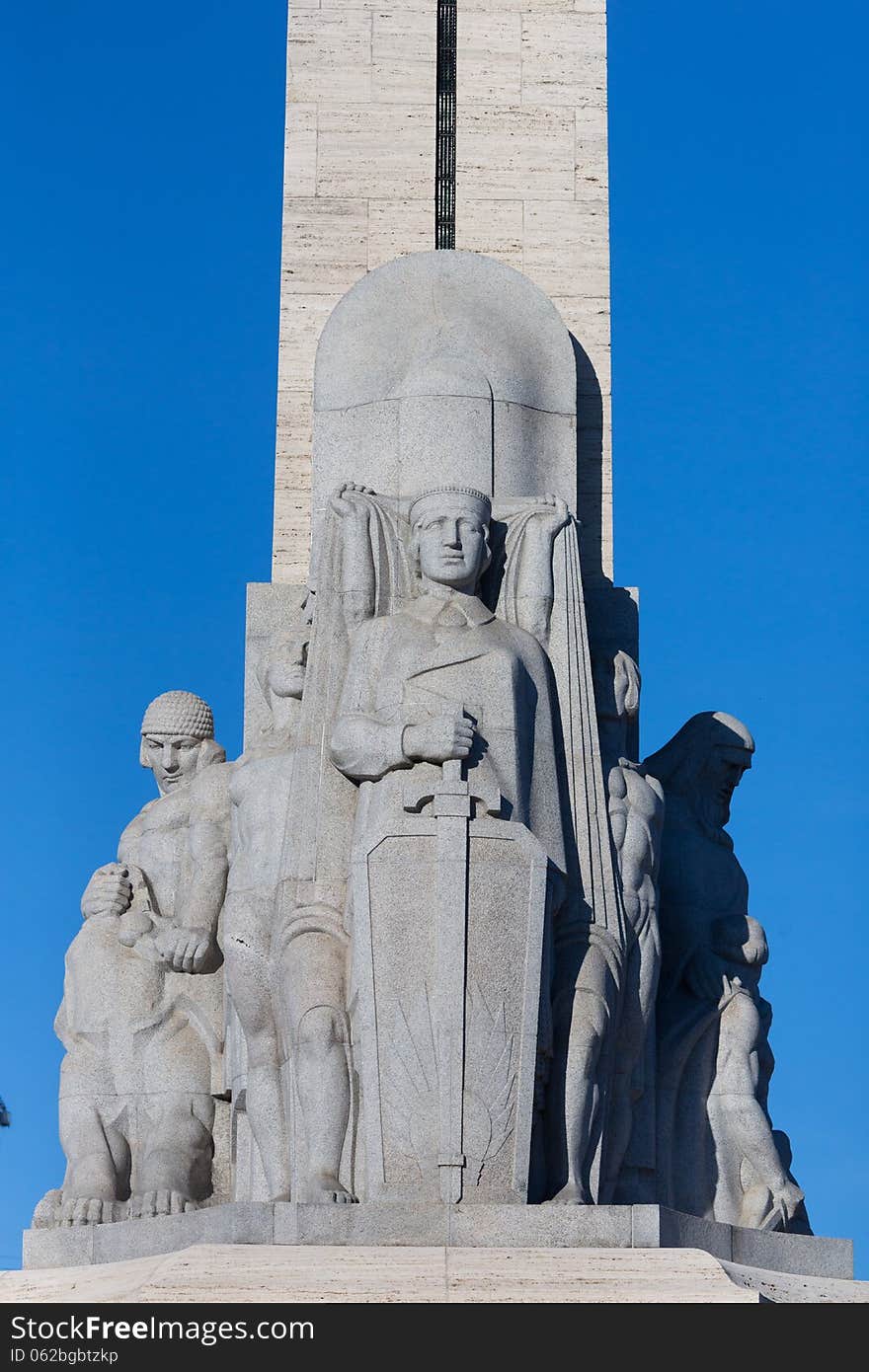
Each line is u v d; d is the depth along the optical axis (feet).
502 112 71.51
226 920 60.49
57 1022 64.80
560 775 59.62
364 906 55.42
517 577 61.26
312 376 68.90
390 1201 53.52
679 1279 49.60
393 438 64.49
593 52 72.23
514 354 65.57
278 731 63.26
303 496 67.87
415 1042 54.39
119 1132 62.54
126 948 64.03
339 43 71.77
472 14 72.33
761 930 64.75
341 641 60.39
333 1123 55.77
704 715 67.72
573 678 60.54
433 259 66.23
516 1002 54.80
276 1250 50.39
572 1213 52.49
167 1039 63.10
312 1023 56.49
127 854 65.77
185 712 67.00
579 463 68.03
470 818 55.83
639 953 60.34
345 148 70.85
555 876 57.82
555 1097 56.54
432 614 59.36
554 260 70.28
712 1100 62.75
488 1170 53.83
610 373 69.10
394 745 56.80
